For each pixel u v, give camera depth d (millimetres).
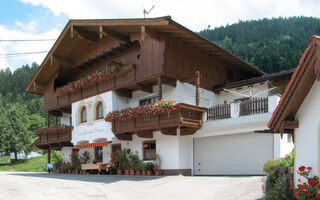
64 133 25078
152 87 19703
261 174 15969
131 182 15297
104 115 20906
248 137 16734
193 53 19359
